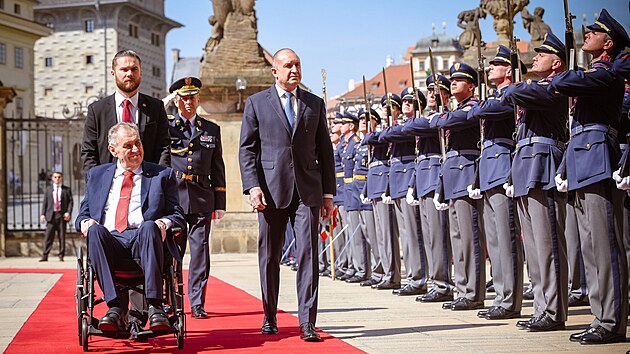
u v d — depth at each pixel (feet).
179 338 24.81
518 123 28.25
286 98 27.76
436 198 34.04
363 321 30.66
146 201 25.99
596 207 25.04
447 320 30.66
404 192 39.34
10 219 109.19
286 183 27.30
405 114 39.37
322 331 28.37
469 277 33.73
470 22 59.52
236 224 67.10
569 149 25.49
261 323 30.66
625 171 23.15
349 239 48.29
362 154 46.44
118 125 26.32
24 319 32.14
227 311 34.30
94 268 24.38
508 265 30.66
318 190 27.48
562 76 24.50
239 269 54.65
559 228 27.81
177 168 33.42
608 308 25.13
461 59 58.39
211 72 66.85
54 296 40.40
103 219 25.86
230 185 67.15
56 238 70.74
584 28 25.18
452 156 33.65
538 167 27.37
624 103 27.66
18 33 243.81
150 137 27.81
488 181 30.40
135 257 24.90
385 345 25.41
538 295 28.25
